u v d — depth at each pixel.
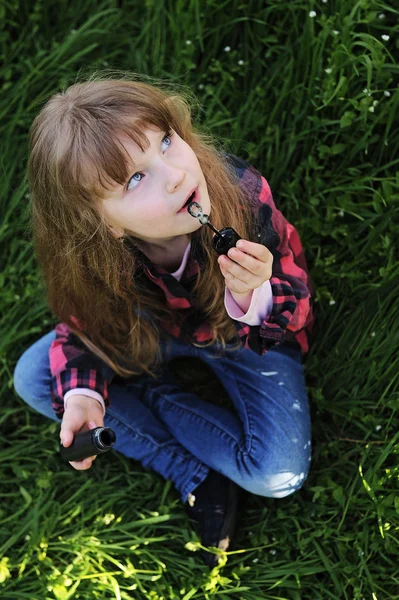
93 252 1.44
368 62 1.69
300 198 1.90
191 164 1.29
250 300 1.38
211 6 1.99
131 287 1.55
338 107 1.82
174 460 1.75
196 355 1.78
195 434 1.74
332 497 1.70
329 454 1.79
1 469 1.88
